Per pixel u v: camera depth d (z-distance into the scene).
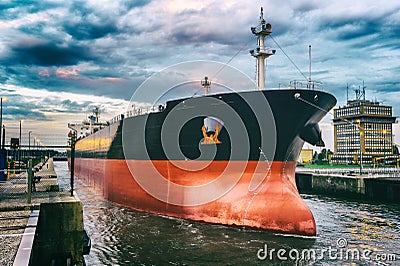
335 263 10.80
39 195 12.76
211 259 10.94
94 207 20.42
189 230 14.20
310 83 14.60
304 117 14.12
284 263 10.66
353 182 28.42
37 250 9.74
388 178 26.77
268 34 16.22
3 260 5.98
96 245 12.37
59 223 10.04
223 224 14.84
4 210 9.80
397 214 19.88
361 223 17.02
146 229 14.45
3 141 29.36
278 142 14.37
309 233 13.51
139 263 10.66
